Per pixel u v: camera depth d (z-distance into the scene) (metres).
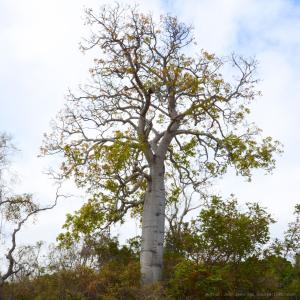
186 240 20.91
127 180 21.23
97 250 23.88
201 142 23.05
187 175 25.09
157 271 20.36
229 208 20.52
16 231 22.72
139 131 21.69
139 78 21.47
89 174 20.94
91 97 22.38
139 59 21.56
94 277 19.25
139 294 18.42
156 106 22.08
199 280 18.80
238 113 22.22
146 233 20.84
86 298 18.45
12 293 20.61
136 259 23.38
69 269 20.20
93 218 20.83
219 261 19.89
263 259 20.55
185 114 21.23
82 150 21.38
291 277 23.39
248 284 19.86
